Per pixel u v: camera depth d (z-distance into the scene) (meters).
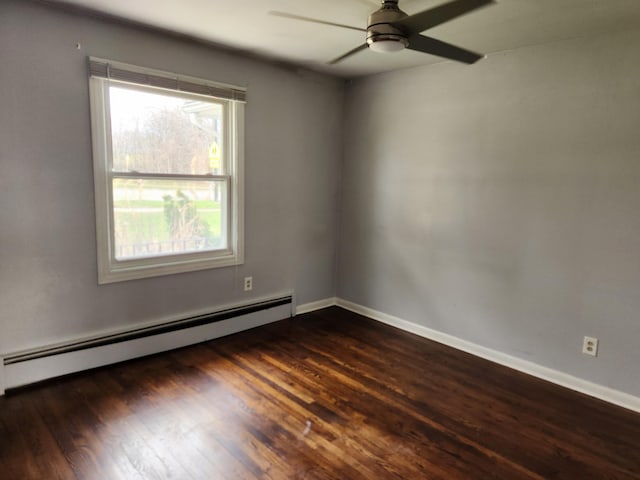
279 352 3.29
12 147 2.43
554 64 2.79
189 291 3.32
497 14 2.34
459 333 3.46
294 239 4.02
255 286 3.77
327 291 4.42
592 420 2.47
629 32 2.49
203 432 2.23
